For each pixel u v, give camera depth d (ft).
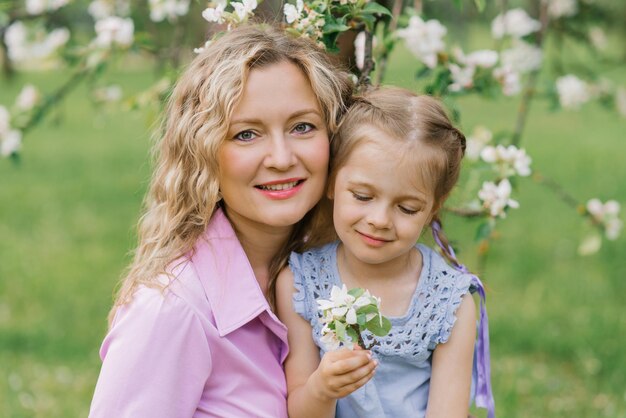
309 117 6.04
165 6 9.68
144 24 10.77
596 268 19.63
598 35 12.73
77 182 29.19
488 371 6.66
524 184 27.58
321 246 6.66
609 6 12.77
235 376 6.10
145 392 5.75
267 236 6.48
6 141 9.98
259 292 6.19
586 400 13.57
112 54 9.73
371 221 5.94
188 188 6.19
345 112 6.26
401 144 5.95
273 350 6.38
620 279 18.85
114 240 22.29
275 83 5.94
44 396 13.57
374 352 6.28
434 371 6.39
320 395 5.67
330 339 5.24
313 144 6.05
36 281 18.95
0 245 21.85
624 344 15.58
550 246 21.26
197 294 6.02
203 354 5.95
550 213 24.29
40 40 10.32
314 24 6.48
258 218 6.08
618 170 29.66
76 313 17.25
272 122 5.93
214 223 6.30
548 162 31.17
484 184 7.59
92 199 26.81
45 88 52.95
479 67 8.43
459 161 6.38
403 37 8.13
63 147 35.83
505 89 8.50
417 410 6.34
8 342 15.85
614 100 12.45
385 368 6.31
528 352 15.51
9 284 18.80
